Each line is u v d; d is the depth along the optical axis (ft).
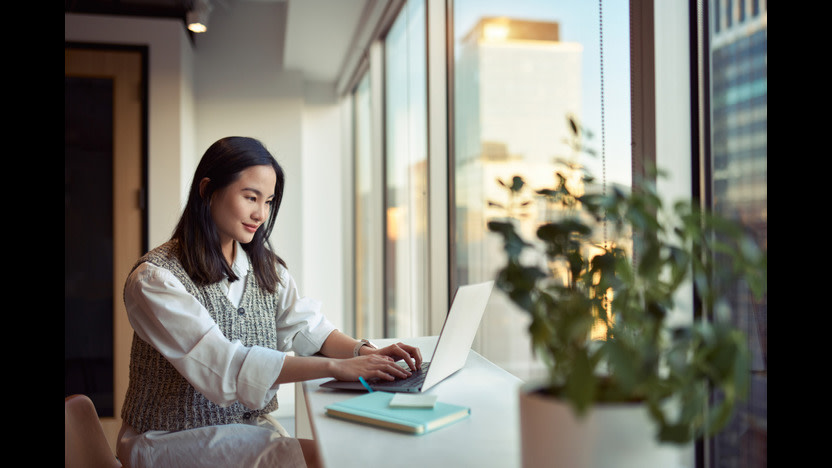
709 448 3.51
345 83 15.88
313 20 11.83
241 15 14.88
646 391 2.02
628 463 2.05
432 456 2.96
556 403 2.10
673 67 3.75
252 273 5.31
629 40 4.00
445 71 7.86
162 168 11.57
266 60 15.14
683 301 3.45
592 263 2.59
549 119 4.98
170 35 11.63
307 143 16.81
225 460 4.30
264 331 5.23
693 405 1.99
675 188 3.73
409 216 10.34
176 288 4.49
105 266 11.36
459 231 7.68
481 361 5.17
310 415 3.68
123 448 4.53
